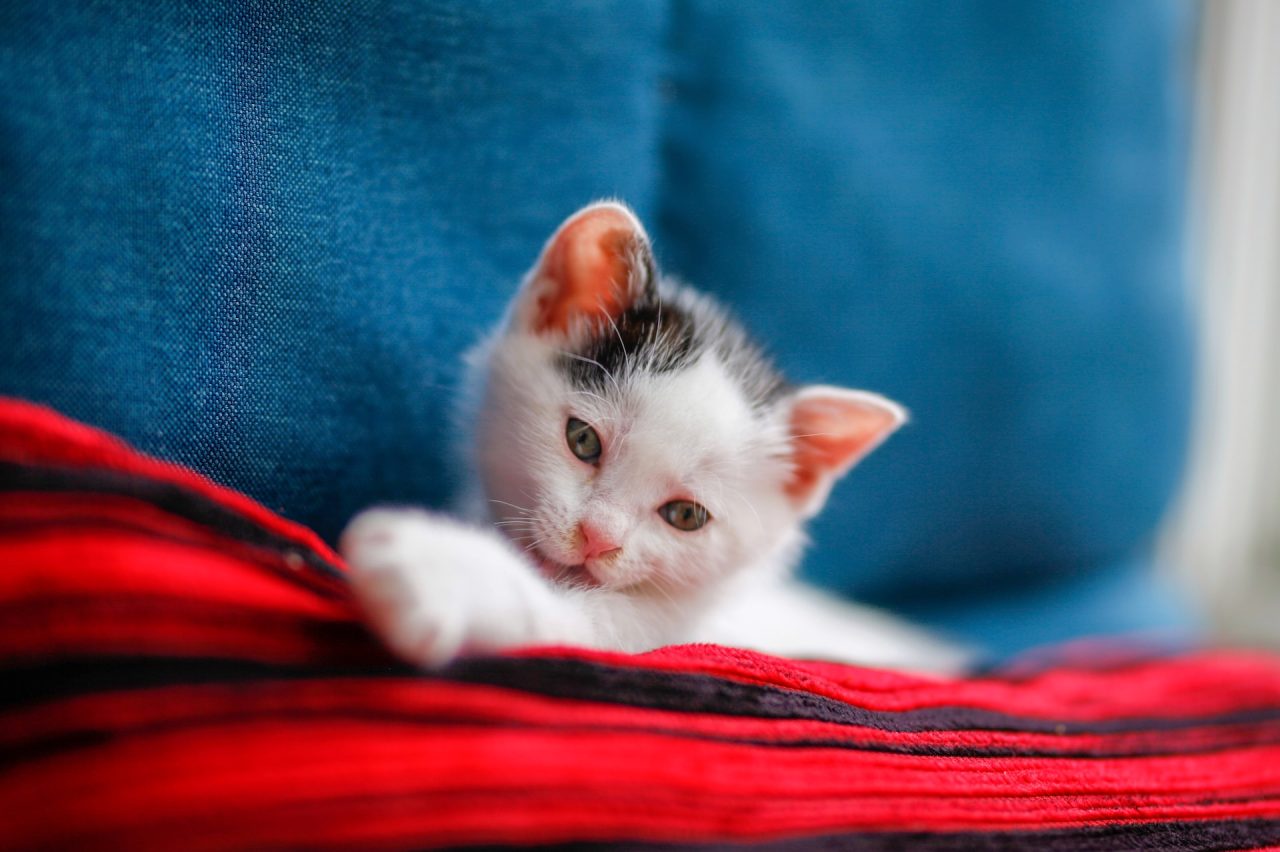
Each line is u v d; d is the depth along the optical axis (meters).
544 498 0.35
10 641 0.26
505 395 0.36
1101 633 0.52
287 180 0.34
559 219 0.40
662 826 0.26
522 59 0.39
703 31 0.44
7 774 0.25
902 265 0.47
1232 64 0.64
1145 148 0.51
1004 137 0.49
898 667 0.39
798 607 0.43
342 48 0.35
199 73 0.32
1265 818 0.33
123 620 0.26
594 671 0.28
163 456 0.32
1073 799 0.31
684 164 0.44
